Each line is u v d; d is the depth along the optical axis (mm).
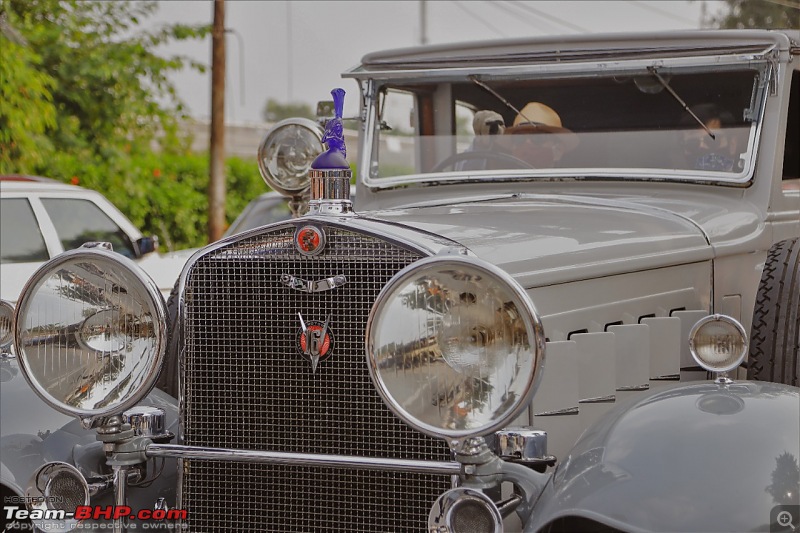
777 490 2656
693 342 3127
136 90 15227
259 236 3072
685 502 2650
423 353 2742
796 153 4594
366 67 4980
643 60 4426
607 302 3525
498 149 4699
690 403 2896
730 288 4121
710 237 3998
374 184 4848
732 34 4367
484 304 2721
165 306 3094
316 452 3055
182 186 15352
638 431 2820
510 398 2705
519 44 4664
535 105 4625
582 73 4520
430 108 4844
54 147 13938
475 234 3336
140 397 3062
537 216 3803
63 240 8430
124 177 14578
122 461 3131
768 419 2793
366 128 4941
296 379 3062
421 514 3012
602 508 2689
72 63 14578
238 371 3127
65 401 3109
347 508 3090
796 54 4430
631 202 4223
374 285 2939
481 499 2766
